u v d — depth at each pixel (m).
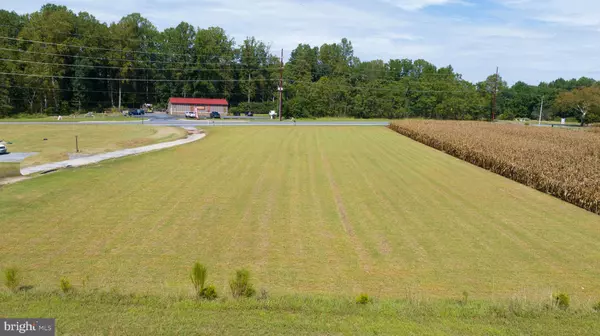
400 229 18.56
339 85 103.44
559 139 44.56
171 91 110.12
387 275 13.98
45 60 88.56
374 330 8.22
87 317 8.38
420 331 8.25
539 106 117.50
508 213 21.14
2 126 55.12
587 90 91.25
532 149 34.53
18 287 10.31
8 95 84.62
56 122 63.06
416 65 138.38
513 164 28.75
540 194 25.00
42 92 89.19
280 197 23.30
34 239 16.30
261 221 19.20
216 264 14.48
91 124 60.03
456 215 20.70
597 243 17.20
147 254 15.18
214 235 17.28
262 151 38.41
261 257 15.22
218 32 114.50
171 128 54.22
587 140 43.91
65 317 8.34
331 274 13.95
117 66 99.88
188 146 40.22
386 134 56.06
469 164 34.69
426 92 109.06
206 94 110.81
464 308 9.52
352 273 14.07
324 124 69.50
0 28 95.50
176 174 28.17
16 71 82.62
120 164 30.97
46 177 26.16
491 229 18.73
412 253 15.92
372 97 104.38
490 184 27.42
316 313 8.98
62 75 95.31
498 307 9.58
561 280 13.83
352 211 21.08
